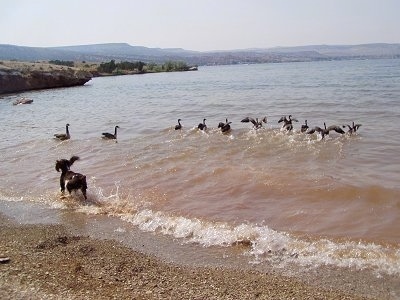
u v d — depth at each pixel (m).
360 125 27.59
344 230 13.24
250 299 9.37
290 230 13.45
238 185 17.56
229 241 12.76
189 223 14.08
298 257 11.66
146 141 27.44
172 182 18.44
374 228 13.24
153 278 10.40
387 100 43.12
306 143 24.77
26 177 20.23
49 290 9.32
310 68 173.50
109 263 11.23
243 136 27.47
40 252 11.85
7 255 11.41
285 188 16.92
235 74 139.50
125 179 19.22
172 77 129.62
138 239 13.07
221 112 41.34
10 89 78.75
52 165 22.25
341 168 19.45
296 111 39.38
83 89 84.44
